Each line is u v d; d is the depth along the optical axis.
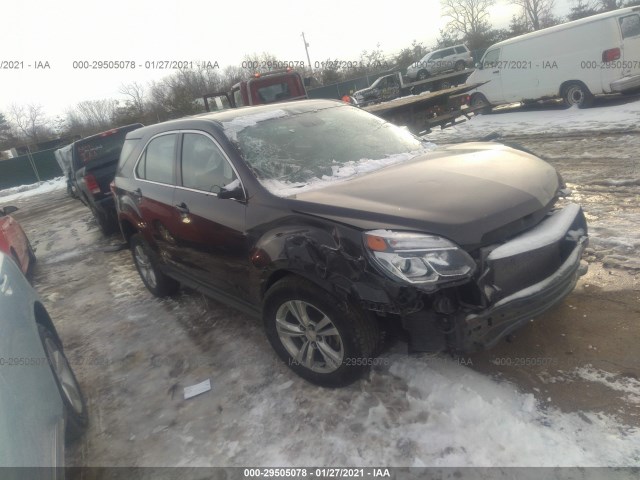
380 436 2.47
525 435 2.30
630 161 6.44
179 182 3.79
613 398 2.43
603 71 10.54
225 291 3.54
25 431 1.83
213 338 3.88
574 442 2.22
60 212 13.86
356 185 2.93
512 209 2.57
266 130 3.54
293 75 11.64
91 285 6.11
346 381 2.78
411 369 2.91
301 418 2.73
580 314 3.16
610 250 3.93
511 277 2.48
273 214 2.88
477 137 10.52
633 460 2.08
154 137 4.28
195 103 25.14
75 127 43.91
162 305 4.84
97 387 3.54
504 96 13.00
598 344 2.84
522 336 3.06
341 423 2.62
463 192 2.68
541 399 2.51
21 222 13.59
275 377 3.17
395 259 2.34
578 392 2.51
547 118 11.12
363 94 24.67
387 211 2.54
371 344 2.61
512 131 10.49
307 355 2.91
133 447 2.81
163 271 4.53
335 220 2.58
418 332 2.43
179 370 3.52
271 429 2.70
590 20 10.56
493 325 2.40
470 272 2.32
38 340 2.58
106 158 8.70
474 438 2.34
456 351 2.42
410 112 9.24
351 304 2.55
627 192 5.29
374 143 3.71
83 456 2.82
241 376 3.27
